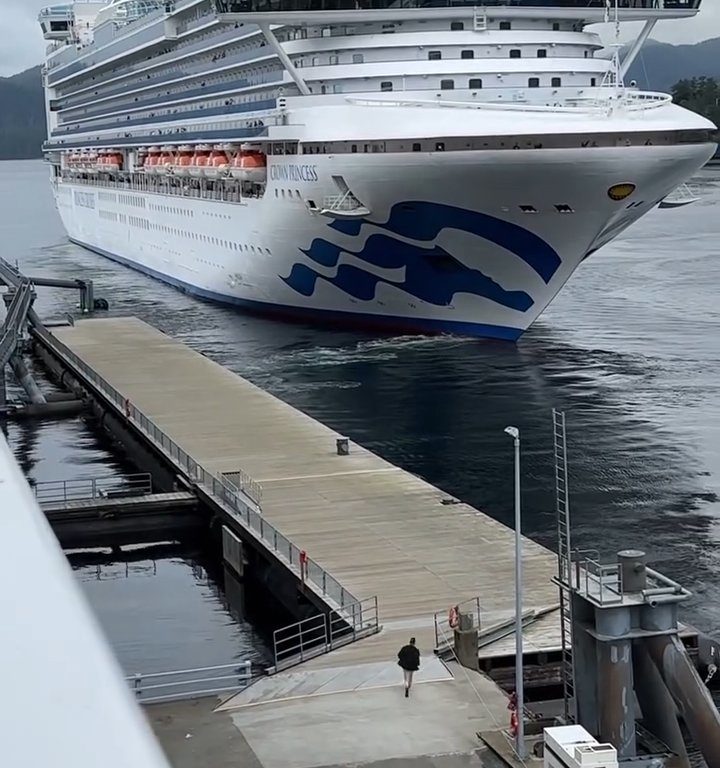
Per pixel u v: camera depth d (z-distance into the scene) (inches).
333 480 1421.0
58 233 6289.4
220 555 1407.5
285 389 2132.1
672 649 718.5
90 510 1439.5
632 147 1984.5
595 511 1423.5
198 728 770.8
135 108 3570.4
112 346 2486.5
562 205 2058.3
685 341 2514.8
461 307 2407.7
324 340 2559.1
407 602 1002.1
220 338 2667.3
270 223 2568.9
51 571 64.9
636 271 3759.8
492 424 1846.7
